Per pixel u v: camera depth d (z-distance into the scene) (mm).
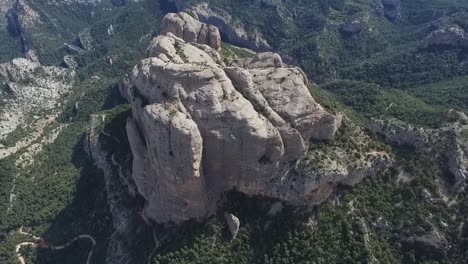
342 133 104188
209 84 97250
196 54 122312
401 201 99438
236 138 96625
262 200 103125
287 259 95812
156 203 108125
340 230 96625
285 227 98688
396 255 95812
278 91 102750
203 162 99938
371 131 109062
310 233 97250
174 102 97625
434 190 99188
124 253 112688
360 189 100875
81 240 127500
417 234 95938
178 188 100000
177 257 101000
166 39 123812
